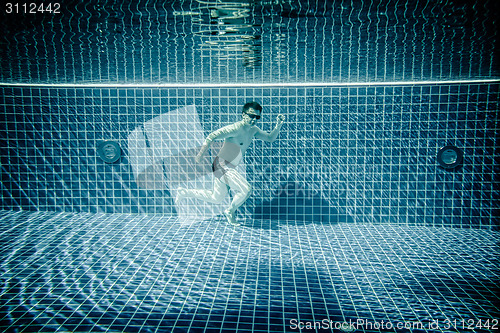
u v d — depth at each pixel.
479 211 5.07
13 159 5.46
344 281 3.13
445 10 2.33
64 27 2.72
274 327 2.35
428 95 5.00
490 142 4.95
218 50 3.42
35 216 5.32
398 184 5.18
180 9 2.32
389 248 4.11
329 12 2.38
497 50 3.35
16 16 2.48
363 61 3.84
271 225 5.08
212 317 2.46
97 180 5.51
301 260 3.66
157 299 2.72
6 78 4.85
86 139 5.43
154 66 4.12
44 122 5.40
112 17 2.49
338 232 4.79
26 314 2.47
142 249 3.94
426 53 3.50
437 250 4.05
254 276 3.21
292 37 2.98
